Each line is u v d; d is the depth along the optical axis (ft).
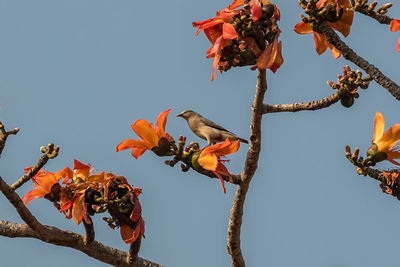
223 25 29.55
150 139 31.86
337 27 34.58
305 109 35.83
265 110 35.53
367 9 33.86
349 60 33.86
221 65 31.24
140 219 33.04
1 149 31.55
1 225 35.32
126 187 32.71
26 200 33.50
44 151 32.50
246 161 36.04
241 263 38.81
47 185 33.24
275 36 30.66
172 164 32.24
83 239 35.83
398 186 33.73
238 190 36.63
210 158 31.58
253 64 31.32
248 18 30.19
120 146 31.71
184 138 32.19
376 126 33.76
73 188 33.14
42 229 35.04
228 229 37.99
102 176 34.32
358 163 33.99
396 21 30.19
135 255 36.04
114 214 32.76
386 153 33.42
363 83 35.45
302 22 35.94
